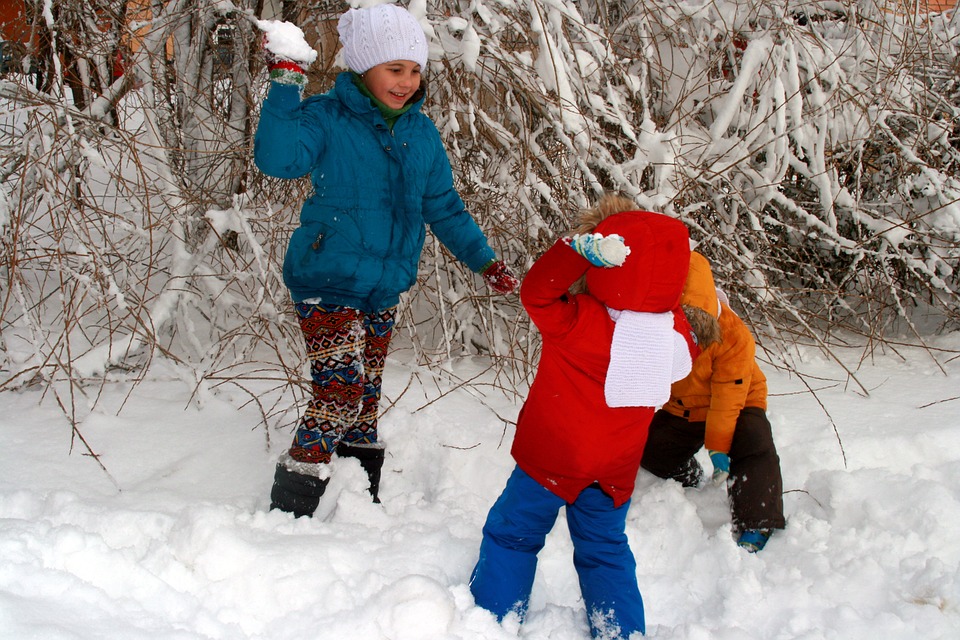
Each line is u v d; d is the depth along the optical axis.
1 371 3.34
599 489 2.22
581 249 2.00
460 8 3.80
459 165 3.79
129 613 1.98
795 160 4.36
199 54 3.91
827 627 2.28
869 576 2.47
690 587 2.50
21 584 1.96
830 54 4.46
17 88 3.39
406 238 2.54
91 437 2.97
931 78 4.64
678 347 2.21
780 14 4.23
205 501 2.57
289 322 3.35
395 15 2.38
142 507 2.55
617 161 4.31
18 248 3.54
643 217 2.15
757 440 2.73
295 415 3.25
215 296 3.70
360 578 2.23
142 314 3.69
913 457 3.16
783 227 4.76
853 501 2.85
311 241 2.48
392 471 3.03
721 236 4.20
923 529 2.70
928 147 4.50
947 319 4.88
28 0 3.50
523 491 2.21
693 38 4.46
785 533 2.71
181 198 3.65
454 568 2.36
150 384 3.47
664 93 4.47
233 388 3.46
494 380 3.76
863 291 4.69
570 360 2.13
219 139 3.85
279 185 4.07
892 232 4.38
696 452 3.00
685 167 4.01
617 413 2.14
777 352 4.32
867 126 4.58
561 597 2.42
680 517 2.76
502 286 2.78
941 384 3.85
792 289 4.84
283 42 2.18
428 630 2.02
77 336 3.64
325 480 2.57
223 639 1.97
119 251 3.57
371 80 2.44
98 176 4.92
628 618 2.14
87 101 3.94
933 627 2.27
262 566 2.18
